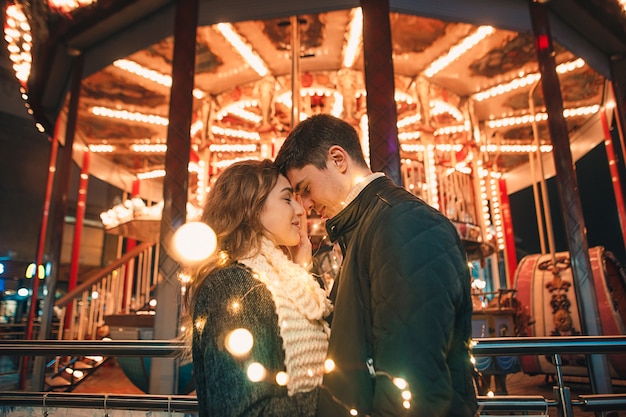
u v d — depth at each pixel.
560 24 5.36
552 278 5.42
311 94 7.77
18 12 4.77
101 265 17.12
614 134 10.69
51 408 1.91
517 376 5.96
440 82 7.50
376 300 0.92
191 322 1.14
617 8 5.11
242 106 7.96
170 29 4.89
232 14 4.84
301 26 6.07
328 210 1.25
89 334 6.45
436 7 4.76
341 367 0.95
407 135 8.95
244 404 0.85
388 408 0.81
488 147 9.51
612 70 5.99
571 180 4.51
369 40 4.29
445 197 7.17
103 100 7.54
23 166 15.30
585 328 4.14
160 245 3.96
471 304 0.98
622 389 4.80
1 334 9.83
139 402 1.85
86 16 5.07
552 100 4.72
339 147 1.18
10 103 14.88
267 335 0.94
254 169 1.21
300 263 1.36
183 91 4.40
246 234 1.13
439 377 0.80
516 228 13.20
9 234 14.72
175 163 4.16
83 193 8.66
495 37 6.21
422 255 0.88
